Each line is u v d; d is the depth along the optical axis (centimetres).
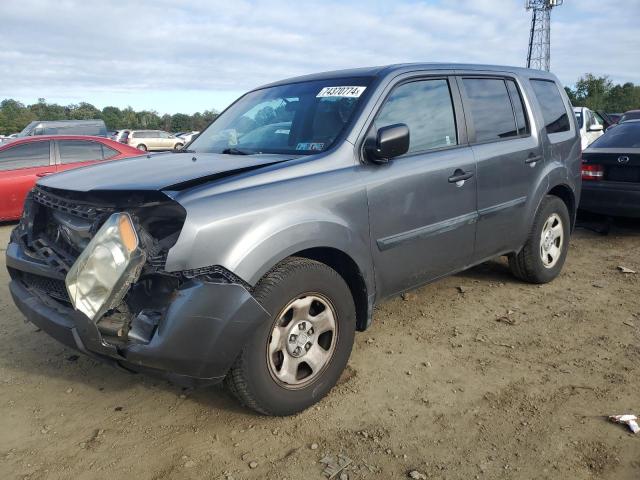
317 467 260
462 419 297
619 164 645
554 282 515
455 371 349
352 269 325
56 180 327
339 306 310
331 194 306
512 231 448
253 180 288
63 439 285
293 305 288
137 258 249
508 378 339
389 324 423
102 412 310
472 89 423
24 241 338
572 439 277
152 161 348
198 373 260
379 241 335
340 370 318
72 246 297
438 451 271
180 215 258
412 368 354
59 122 1970
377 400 316
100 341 255
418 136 372
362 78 371
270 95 422
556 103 516
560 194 525
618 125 726
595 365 354
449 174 377
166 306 254
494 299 471
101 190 273
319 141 342
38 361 372
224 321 256
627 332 403
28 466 264
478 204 406
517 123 457
